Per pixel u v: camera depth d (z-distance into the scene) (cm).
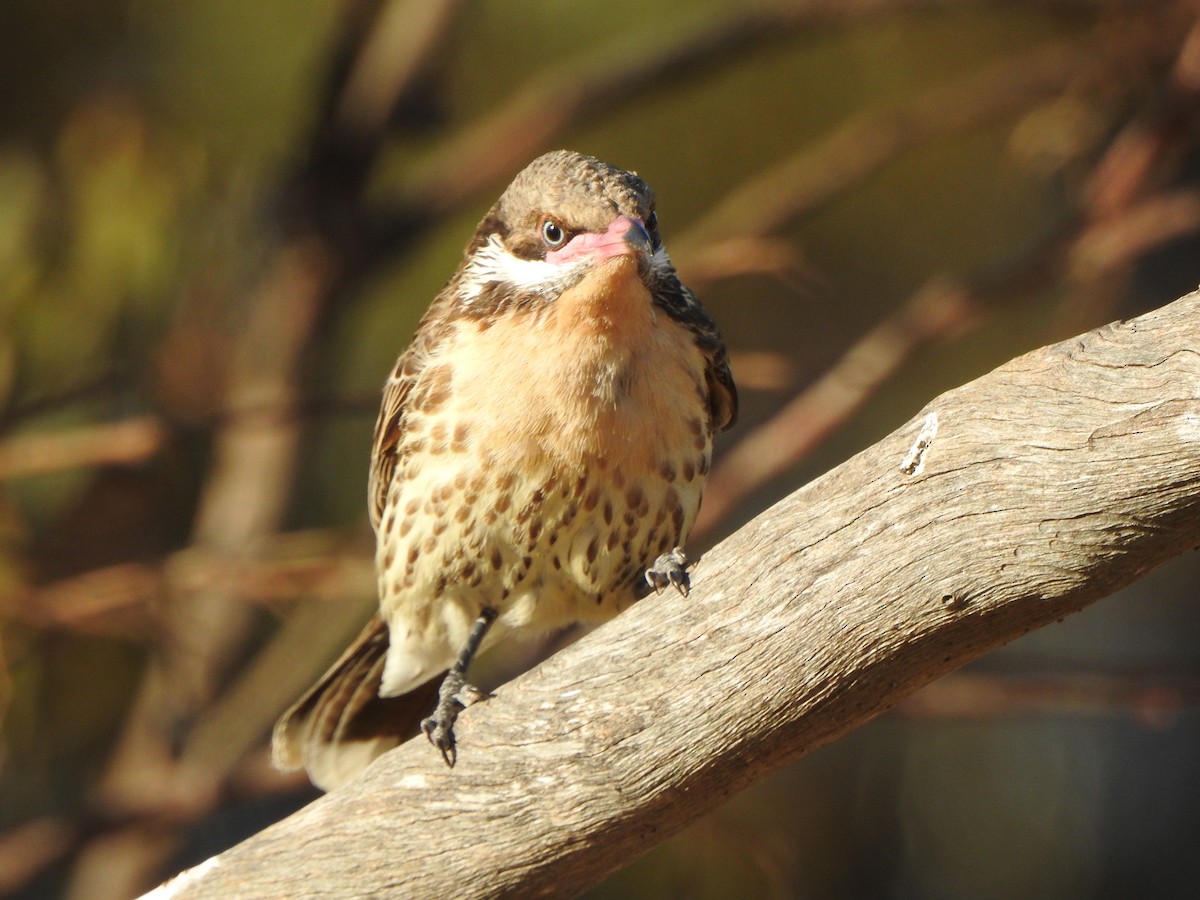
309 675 1196
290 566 1020
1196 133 1077
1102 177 1095
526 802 647
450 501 786
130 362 1145
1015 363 590
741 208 1165
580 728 641
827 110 1286
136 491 1127
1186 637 1450
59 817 1133
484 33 1280
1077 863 1362
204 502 1247
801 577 615
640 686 636
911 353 1086
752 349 1372
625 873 1123
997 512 583
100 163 1123
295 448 1236
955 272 1327
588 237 754
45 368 1115
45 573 1057
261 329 1223
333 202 1214
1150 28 1123
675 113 1272
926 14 1209
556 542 786
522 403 761
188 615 1139
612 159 1270
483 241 809
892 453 605
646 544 795
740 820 1123
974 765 1360
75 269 1111
